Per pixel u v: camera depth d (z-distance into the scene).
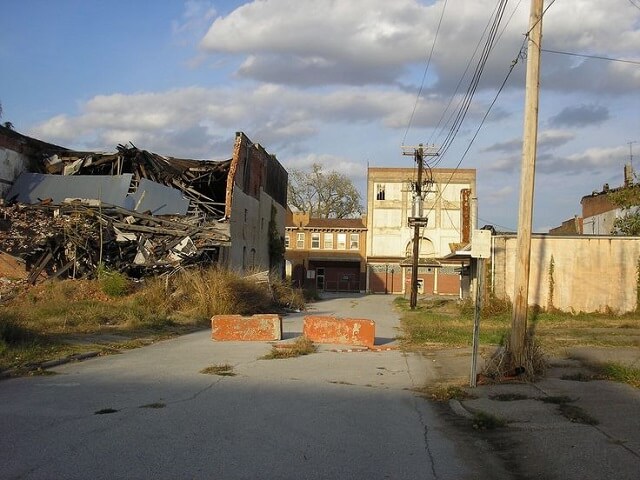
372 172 73.31
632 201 33.72
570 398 9.63
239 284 25.92
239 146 35.09
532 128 11.61
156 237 28.53
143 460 6.17
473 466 6.41
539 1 11.61
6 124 32.12
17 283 25.42
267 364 13.18
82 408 8.46
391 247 72.69
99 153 34.41
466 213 53.56
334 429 7.75
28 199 30.44
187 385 10.46
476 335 10.87
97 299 23.09
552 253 27.97
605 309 27.55
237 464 6.14
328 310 34.22
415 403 9.67
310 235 73.88
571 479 5.90
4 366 11.29
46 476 5.60
